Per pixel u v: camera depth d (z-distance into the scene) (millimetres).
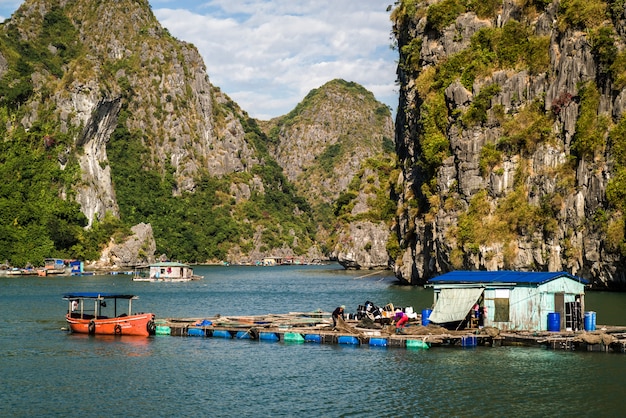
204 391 45594
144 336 66688
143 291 136000
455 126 112062
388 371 50094
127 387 46750
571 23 105125
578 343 55906
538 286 59781
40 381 48469
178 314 90000
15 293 124875
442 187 113500
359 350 57812
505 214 105438
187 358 55719
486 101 109875
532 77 108812
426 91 120062
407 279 136375
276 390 45594
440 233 112062
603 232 95688
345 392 44938
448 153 113625
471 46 116562
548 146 103812
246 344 61656
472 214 108062
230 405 42500
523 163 105938
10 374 50562
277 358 55188
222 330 66000
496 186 107062
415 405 42000
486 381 46844
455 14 120875
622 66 97875
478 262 106062
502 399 42844
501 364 51531
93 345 62125
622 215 94250
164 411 41438
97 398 44188
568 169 101250
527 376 47969
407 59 128875
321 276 199000
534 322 59844
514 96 109062
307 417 40156
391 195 171000
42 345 62281
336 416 40281
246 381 48031
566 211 100188
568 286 60875
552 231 101062
